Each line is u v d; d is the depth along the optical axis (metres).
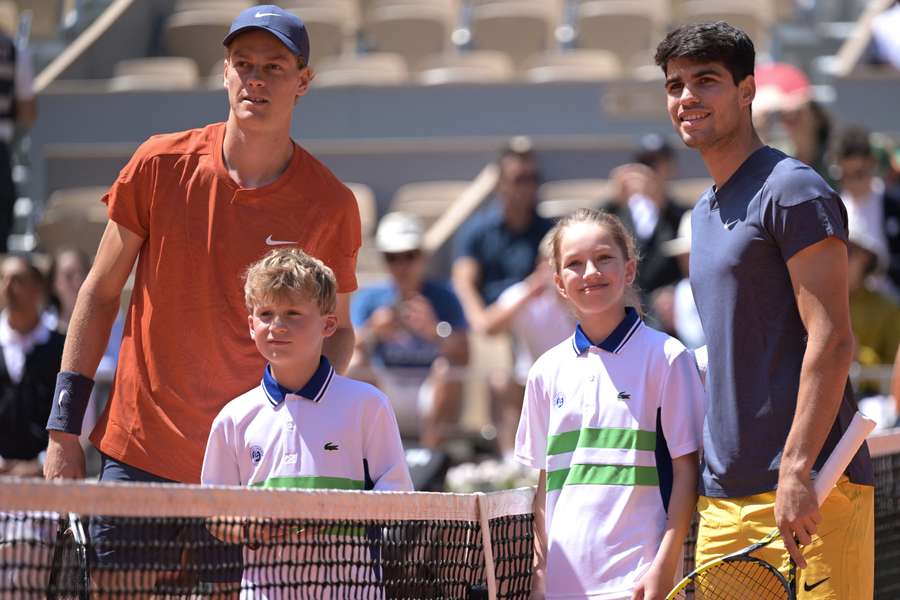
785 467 5.63
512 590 6.52
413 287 15.08
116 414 6.64
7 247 17.11
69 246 19.55
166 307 6.57
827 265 5.71
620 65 23.47
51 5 23.25
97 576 5.79
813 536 5.92
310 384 6.07
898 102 20.05
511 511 6.48
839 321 5.67
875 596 7.27
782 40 22.45
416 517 5.88
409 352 14.83
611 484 6.10
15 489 4.67
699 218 6.18
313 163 6.81
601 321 6.29
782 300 5.89
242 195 6.59
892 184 16.86
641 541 6.02
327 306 6.11
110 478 6.63
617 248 6.25
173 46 23.55
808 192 5.74
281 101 6.50
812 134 16.11
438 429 14.51
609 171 20.72
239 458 6.12
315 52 23.17
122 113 20.92
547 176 20.84
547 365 6.44
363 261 19.92
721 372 5.98
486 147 21.03
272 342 5.97
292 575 5.77
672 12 23.72
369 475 6.16
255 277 6.00
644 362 6.19
